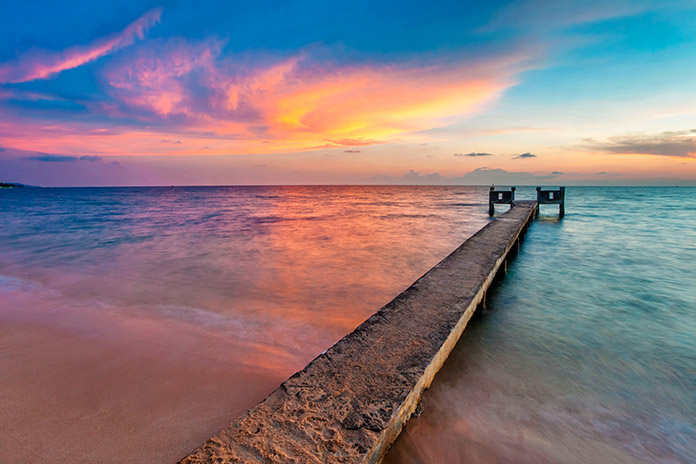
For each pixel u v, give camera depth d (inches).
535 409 117.3
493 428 107.0
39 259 419.2
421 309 154.1
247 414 83.0
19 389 135.6
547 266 342.0
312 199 2465.6
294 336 186.9
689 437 106.0
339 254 422.3
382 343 121.3
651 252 413.4
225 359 160.1
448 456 94.3
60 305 246.1
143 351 168.7
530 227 674.2
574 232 599.2
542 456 96.6
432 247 470.6
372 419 81.5
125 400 127.4
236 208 1464.1
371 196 3016.7
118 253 446.9
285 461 68.4
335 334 189.9
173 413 119.4
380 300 249.1
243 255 419.8
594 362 149.9
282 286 286.4
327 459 69.2
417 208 1407.5
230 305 239.8
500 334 177.5
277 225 772.6
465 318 158.9
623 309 217.3
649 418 114.5
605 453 98.8
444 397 120.6
